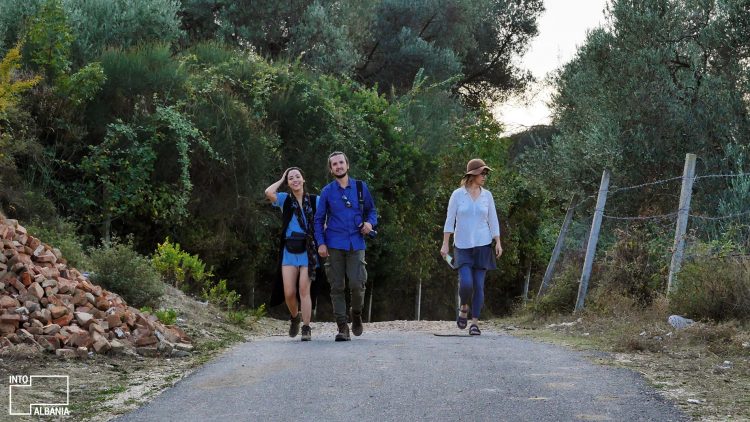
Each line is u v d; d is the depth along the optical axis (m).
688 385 6.41
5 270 8.09
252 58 17.91
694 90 15.56
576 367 7.15
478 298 10.81
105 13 18.11
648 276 12.59
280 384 6.18
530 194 25.02
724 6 15.18
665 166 15.54
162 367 7.31
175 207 13.98
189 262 13.06
